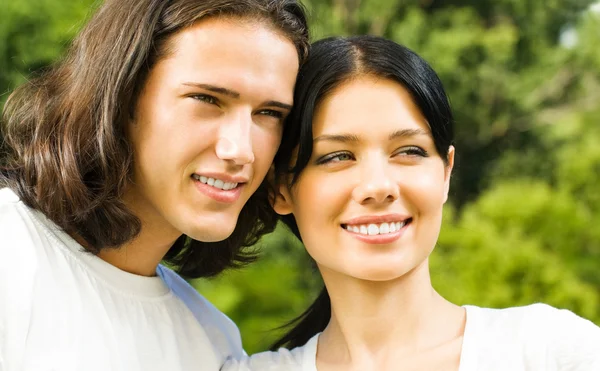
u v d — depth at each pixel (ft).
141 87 7.27
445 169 7.85
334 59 7.38
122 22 7.39
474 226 19.38
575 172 24.93
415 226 7.29
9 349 6.53
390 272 7.17
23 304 6.66
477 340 7.13
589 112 29.53
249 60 7.08
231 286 21.07
